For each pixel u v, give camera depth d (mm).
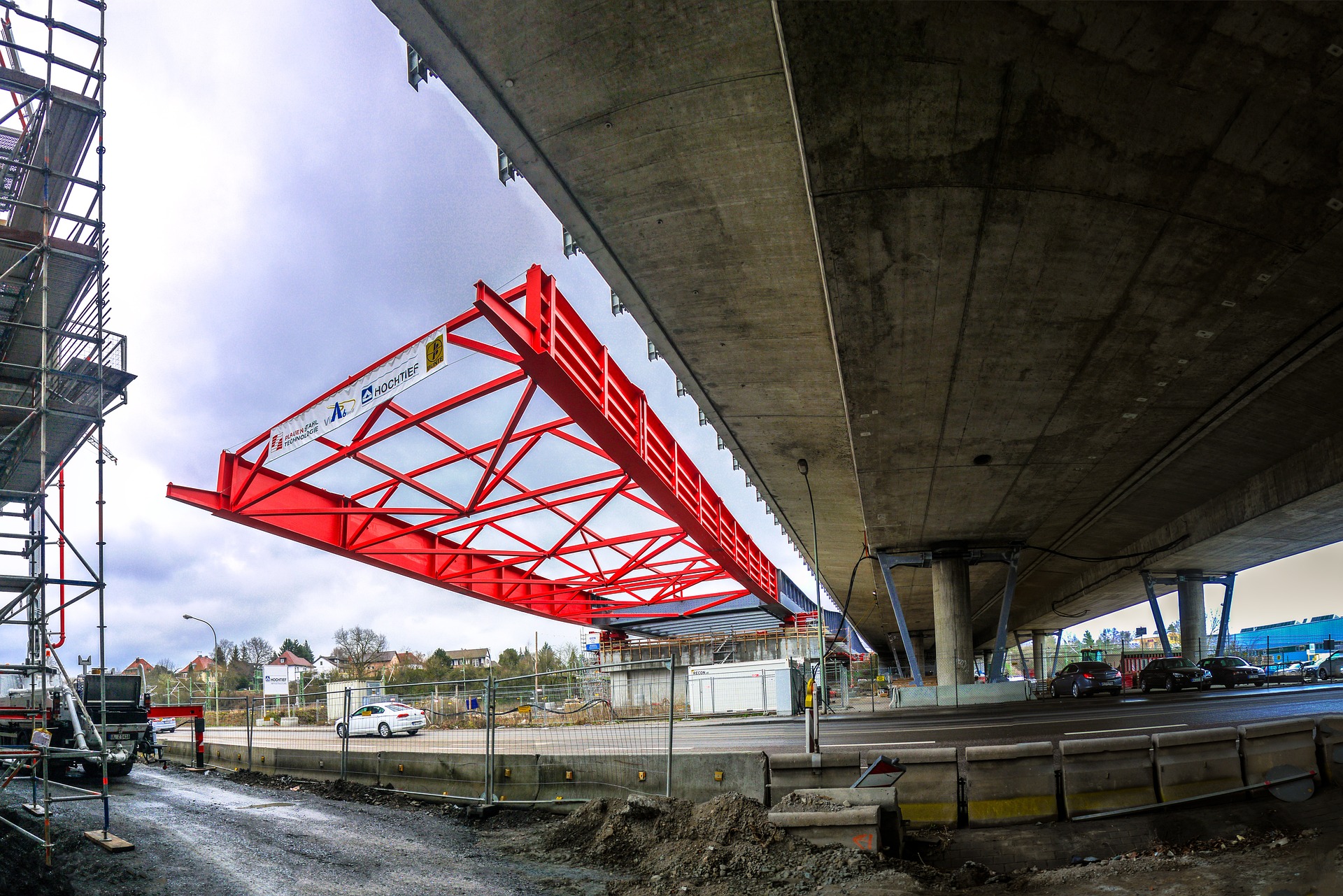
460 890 9336
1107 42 12461
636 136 16875
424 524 38812
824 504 41844
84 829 12844
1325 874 7309
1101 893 7805
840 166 15250
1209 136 14211
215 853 11242
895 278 18609
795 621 77562
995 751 10727
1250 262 17797
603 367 27906
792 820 10008
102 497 12609
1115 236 16984
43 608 12266
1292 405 26750
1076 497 36250
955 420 26453
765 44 14648
